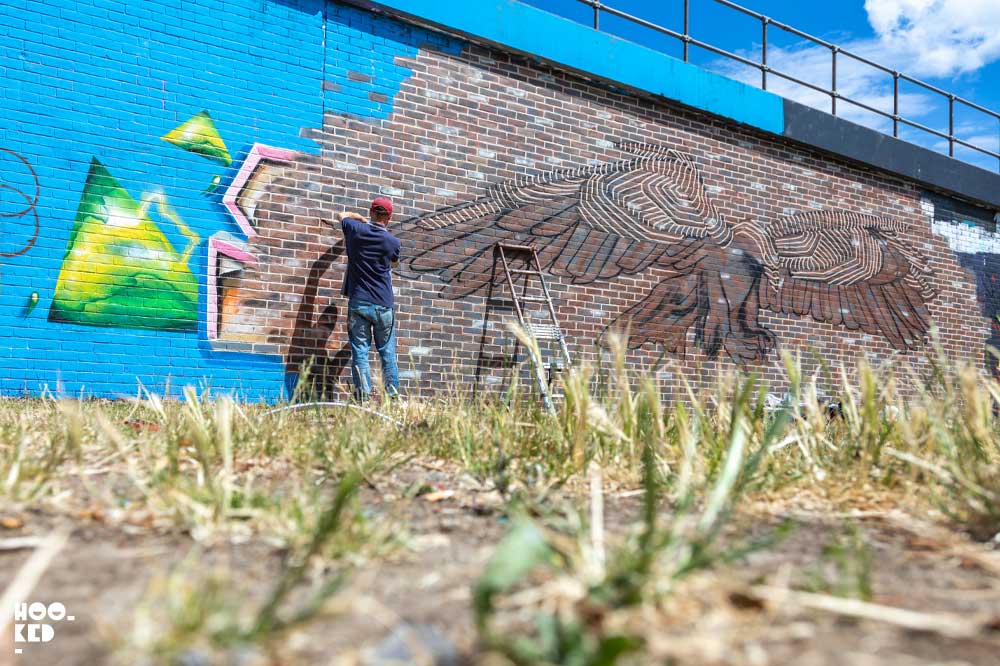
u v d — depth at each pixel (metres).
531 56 6.92
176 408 3.40
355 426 3.07
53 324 5.12
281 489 2.17
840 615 1.15
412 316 6.28
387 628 1.10
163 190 5.47
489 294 6.66
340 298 6.03
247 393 5.64
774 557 1.55
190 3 5.61
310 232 5.93
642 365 7.39
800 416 2.81
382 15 6.30
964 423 2.54
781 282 8.46
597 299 7.23
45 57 5.17
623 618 1.06
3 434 2.69
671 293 7.66
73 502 1.89
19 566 1.39
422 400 4.71
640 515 2.00
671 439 2.94
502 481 2.36
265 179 5.79
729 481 1.41
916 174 9.74
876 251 9.36
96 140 5.29
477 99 6.69
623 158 7.47
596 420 2.67
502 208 6.76
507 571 0.90
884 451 2.66
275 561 1.46
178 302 5.48
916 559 1.58
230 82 5.71
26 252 5.07
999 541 1.73
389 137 6.27
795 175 8.70
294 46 5.95
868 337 9.16
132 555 1.48
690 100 7.80
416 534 1.74
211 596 1.08
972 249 10.57
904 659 0.98
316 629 1.09
